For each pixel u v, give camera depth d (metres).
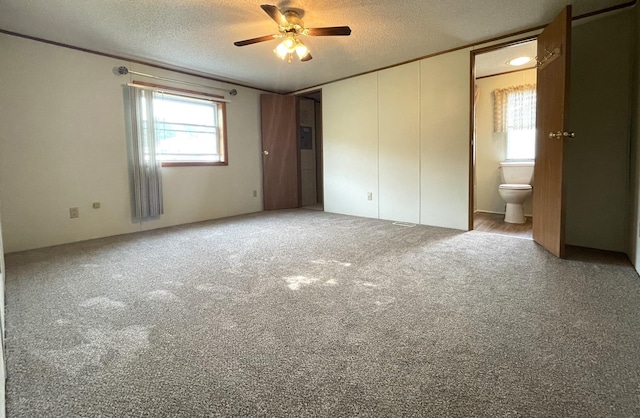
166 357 1.45
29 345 1.56
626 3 2.82
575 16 3.05
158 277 2.49
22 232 3.41
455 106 3.98
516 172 4.73
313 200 7.03
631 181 2.84
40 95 3.49
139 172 4.19
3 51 3.25
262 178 5.90
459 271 2.52
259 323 1.75
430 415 1.10
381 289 2.19
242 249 3.26
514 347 1.49
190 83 4.80
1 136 3.27
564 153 2.72
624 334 1.57
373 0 2.77
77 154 3.77
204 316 1.84
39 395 1.22
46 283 2.38
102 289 2.26
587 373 1.30
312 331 1.66
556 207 2.85
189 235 3.95
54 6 2.77
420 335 1.60
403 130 4.49
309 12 2.96
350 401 1.17
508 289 2.15
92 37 3.45
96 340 1.60
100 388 1.26
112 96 4.02
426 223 4.39
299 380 1.29
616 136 2.99
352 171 5.15
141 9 2.84
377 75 4.70
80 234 3.81
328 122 5.40
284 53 3.17
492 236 3.66
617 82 2.96
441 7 2.90
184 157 4.88
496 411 1.11
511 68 4.66
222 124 5.25
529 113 4.70
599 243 3.14
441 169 4.17
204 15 2.97
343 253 3.06
